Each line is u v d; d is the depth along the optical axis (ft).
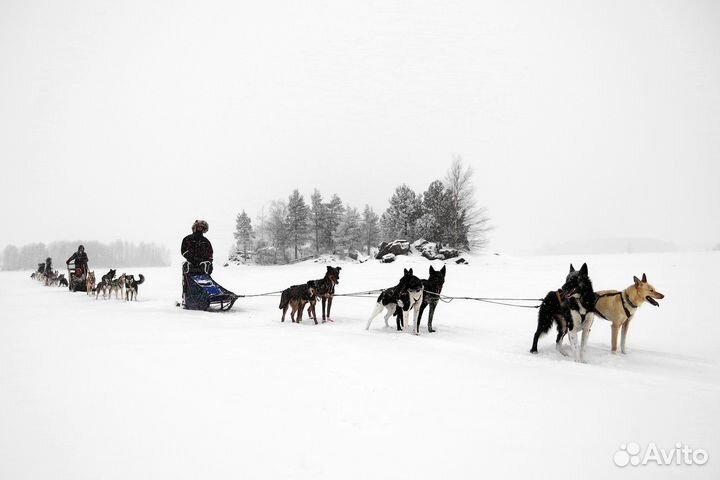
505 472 9.81
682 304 41.14
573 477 9.63
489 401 14.55
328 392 15.28
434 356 21.12
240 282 80.18
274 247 175.32
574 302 22.04
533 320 35.99
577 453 10.82
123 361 19.52
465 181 139.33
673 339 28.19
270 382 16.40
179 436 11.60
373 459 10.39
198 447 10.96
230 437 11.57
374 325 33.17
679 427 12.51
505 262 108.78
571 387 16.26
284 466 10.02
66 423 12.45
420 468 9.97
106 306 45.21
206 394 15.01
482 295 52.11
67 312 39.40
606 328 32.55
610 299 23.97
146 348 22.34
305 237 171.12
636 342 27.45
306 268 115.14
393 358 20.48
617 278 61.16
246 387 15.78
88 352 21.34
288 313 40.19
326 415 13.17
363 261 132.05
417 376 17.39
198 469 9.83
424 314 39.50
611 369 19.51
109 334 26.71
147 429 12.06
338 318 36.94
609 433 12.05
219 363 19.22
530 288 57.88
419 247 130.72
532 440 11.53
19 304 47.67
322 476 9.55
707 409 13.98
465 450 10.91
